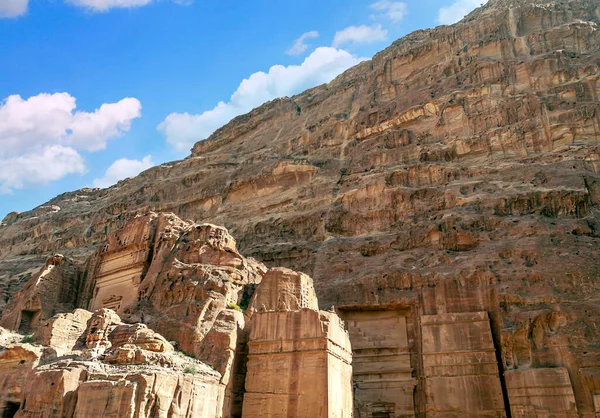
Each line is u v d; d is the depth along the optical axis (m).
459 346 35.78
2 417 26.08
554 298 34.84
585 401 30.42
